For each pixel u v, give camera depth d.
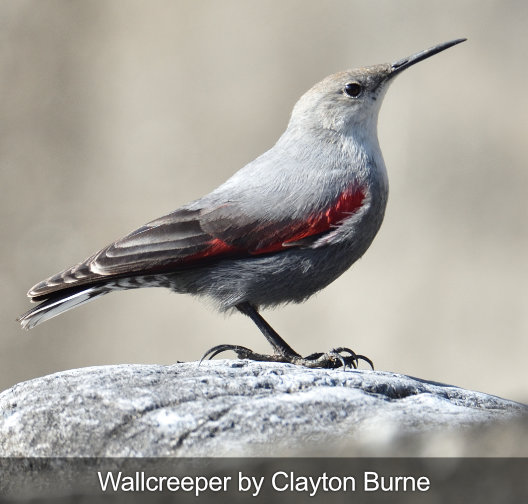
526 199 15.45
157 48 18.12
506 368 14.51
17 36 17.95
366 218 7.29
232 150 17.59
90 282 7.12
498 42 16.11
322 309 15.61
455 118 16.05
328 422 5.48
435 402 5.82
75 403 5.79
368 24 17.06
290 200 7.20
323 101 7.59
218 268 7.17
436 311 15.22
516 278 15.05
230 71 17.83
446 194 15.82
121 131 17.95
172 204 17.45
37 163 17.61
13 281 16.89
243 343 15.91
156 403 5.71
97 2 18.20
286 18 17.70
